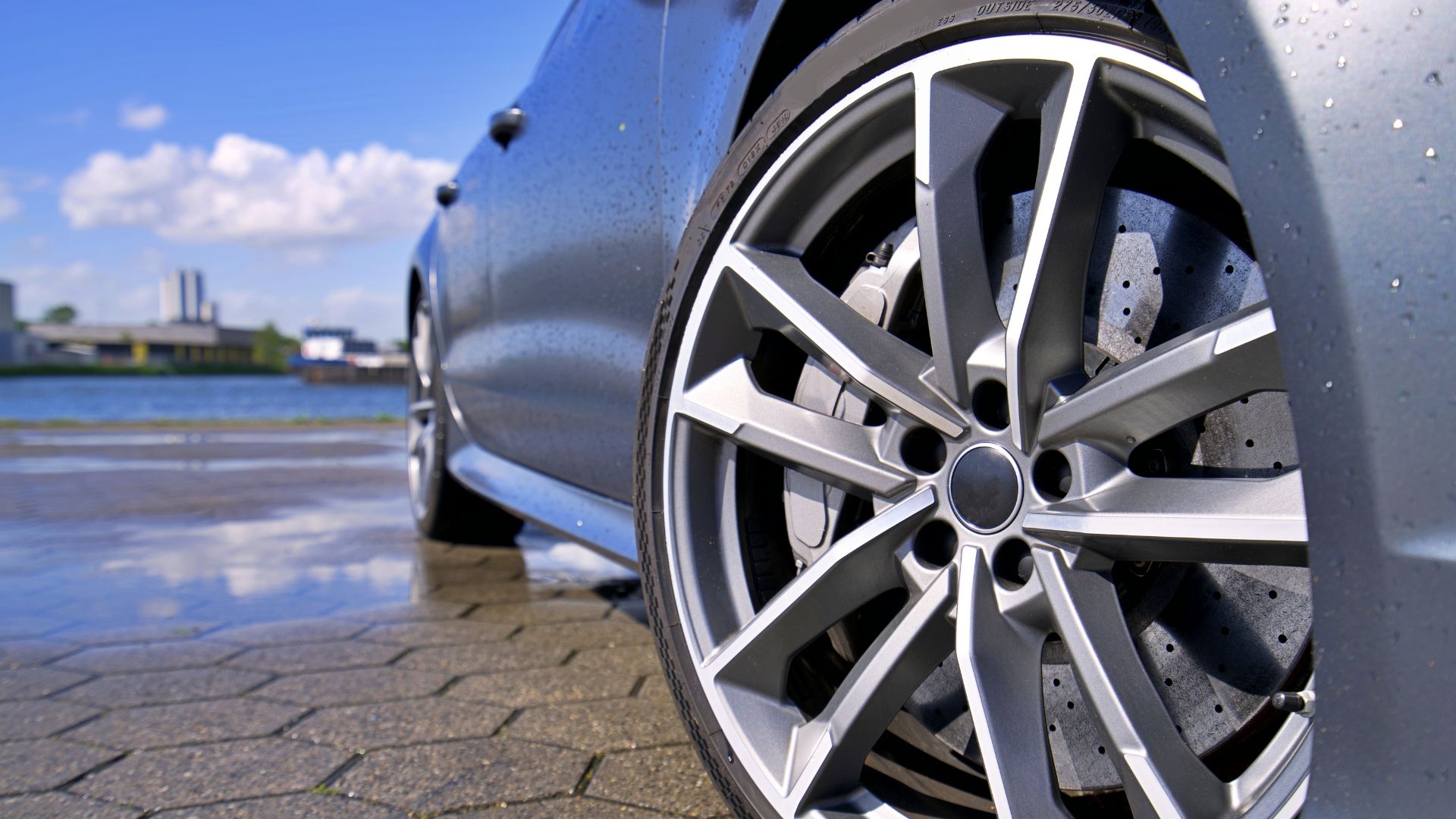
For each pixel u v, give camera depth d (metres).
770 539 1.23
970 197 0.95
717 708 1.10
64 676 1.93
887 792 1.04
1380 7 0.62
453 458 3.12
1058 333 0.90
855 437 1.06
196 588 2.74
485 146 2.66
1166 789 0.78
